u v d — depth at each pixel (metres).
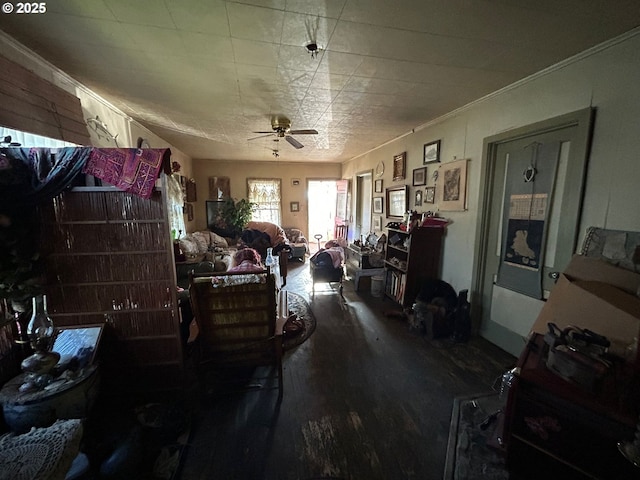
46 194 1.56
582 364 1.21
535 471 1.34
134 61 2.01
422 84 2.39
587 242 1.84
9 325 1.58
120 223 1.73
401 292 3.54
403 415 1.80
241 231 6.36
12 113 1.60
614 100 1.69
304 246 6.41
